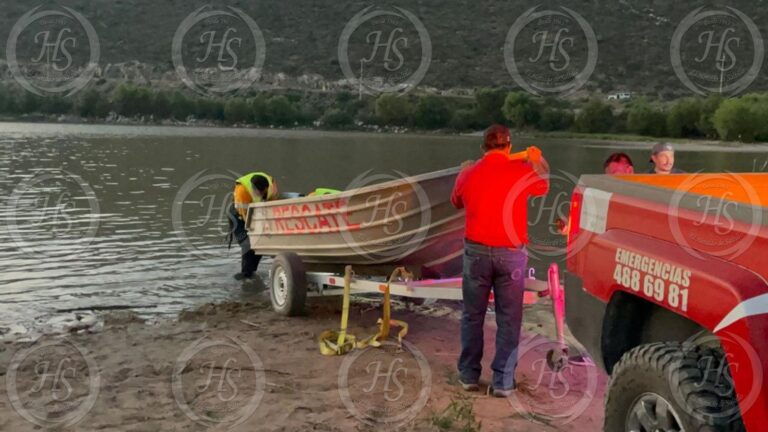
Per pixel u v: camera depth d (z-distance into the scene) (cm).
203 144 5031
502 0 13688
